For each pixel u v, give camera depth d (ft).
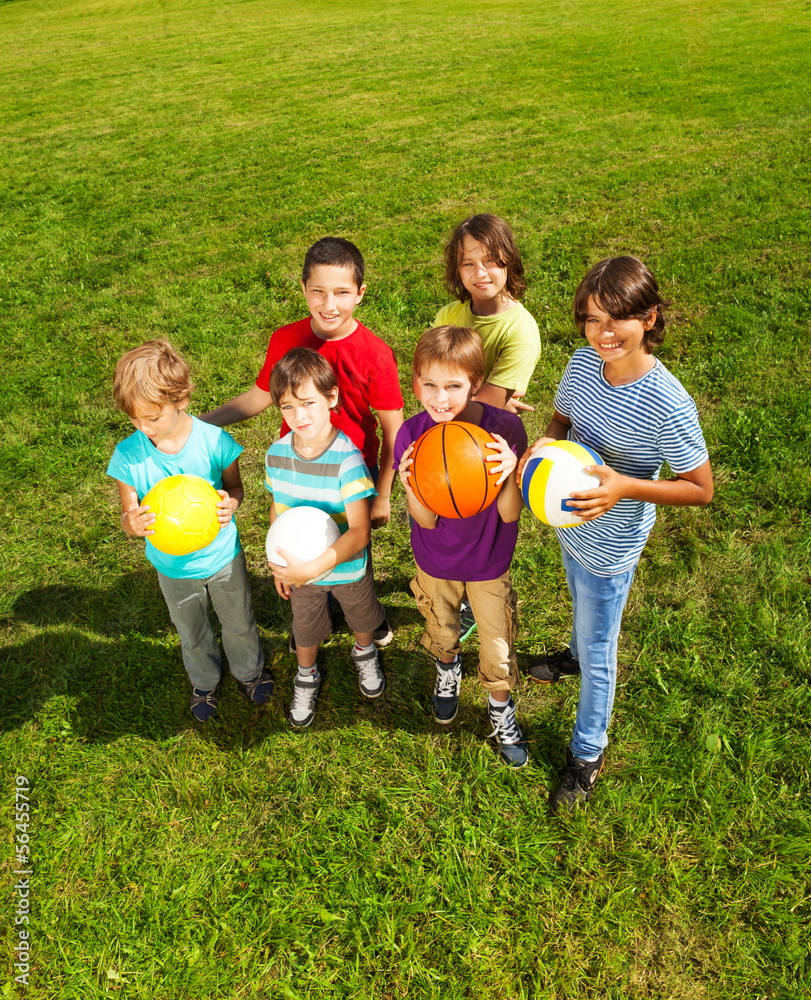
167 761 10.16
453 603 9.38
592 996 7.47
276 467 9.34
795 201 27.04
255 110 49.65
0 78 65.31
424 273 24.08
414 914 8.25
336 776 9.82
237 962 7.98
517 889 8.37
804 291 20.48
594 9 77.00
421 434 8.53
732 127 36.99
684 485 6.98
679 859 8.50
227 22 88.84
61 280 25.94
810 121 36.35
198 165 38.93
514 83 50.52
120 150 42.60
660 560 12.74
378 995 7.64
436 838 9.02
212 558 9.32
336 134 42.50
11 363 20.47
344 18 84.74
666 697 10.36
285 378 8.16
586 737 8.99
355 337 9.57
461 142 39.06
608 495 6.88
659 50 55.72
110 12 104.42
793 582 11.86
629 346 6.66
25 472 16.05
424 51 63.67
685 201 28.17
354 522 9.08
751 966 7.54
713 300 20.68
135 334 21.65
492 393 9.66
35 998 7.80
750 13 67.26
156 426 8.67
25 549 14.08
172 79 60.90
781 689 10.25
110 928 8.33
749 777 9.18
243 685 11.19
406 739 10.23
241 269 25.80
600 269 6.44
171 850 9.09
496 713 9.75
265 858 8.90
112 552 14.02
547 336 19.81
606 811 9.07
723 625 11.39
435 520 8.41
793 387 16.40
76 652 11.96
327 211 30.78
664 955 7.71
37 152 43.19
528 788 9.46
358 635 10.46
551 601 12.28
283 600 12.87
